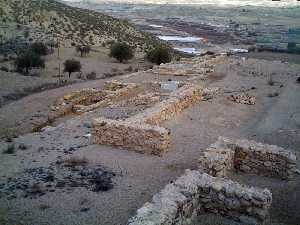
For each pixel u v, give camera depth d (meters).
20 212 13.07
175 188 12.06
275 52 67.94
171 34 128.75
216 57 54.66
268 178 16.88
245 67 48.66
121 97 33.44
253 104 30.73
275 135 23.42
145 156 18.17
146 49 87.19
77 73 55.16
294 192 15.75
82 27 92.88
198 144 20.25
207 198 12.62
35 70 55.22
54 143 20.22
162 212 10.56
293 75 44.12
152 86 36.44
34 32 79.94
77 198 13.99
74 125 24.14
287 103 31.22
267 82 39.78
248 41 118.25
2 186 14.87
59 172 16.17
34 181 15.29
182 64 48.47
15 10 89.25
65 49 73.31
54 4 107.25
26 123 30.86
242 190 12.30
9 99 39.00
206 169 15.43
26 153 18.53
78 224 12.41
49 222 12.51
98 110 28.36
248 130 24.11
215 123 24.75
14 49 66.44
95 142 19.64
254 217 12.10
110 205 13.53
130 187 14.91
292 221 13.65
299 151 21.02
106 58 70.44
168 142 18.80
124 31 104.06
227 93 33.97
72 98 36.97
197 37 125.38
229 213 12.42
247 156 17.14
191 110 27.17
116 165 16.97
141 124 18.98
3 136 25.30
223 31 142.88
